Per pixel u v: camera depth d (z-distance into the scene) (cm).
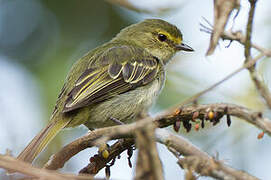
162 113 624
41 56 1453
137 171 500
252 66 605
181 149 593
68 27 1498
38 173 543
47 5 1509
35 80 1370
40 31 1497
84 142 716
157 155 499
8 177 584
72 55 1452
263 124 561
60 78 1369
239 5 627
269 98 598
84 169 812
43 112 1292
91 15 1502
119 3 1214
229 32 634
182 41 1377
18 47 1480
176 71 1317
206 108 664
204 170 539
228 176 528
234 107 613
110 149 857
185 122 707
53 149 1263
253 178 521
